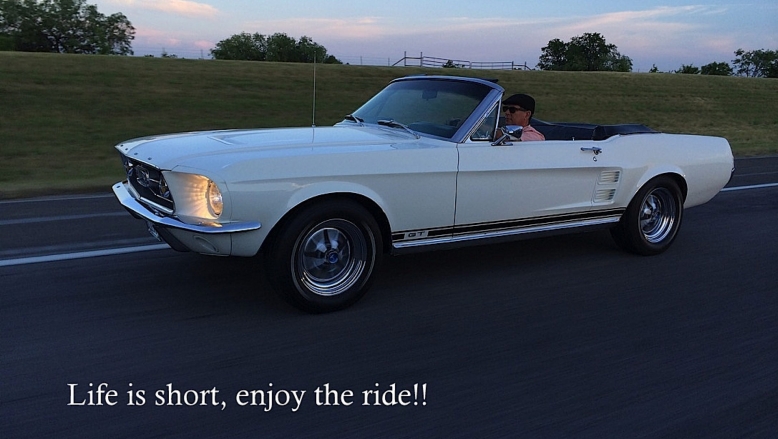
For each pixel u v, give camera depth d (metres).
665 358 3.44
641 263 5.36
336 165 3.74
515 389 3.04
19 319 3.67
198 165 3.51
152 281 4.39
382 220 4.08
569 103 30.31
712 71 100.00
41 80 18.78
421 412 2.81
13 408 2.71
